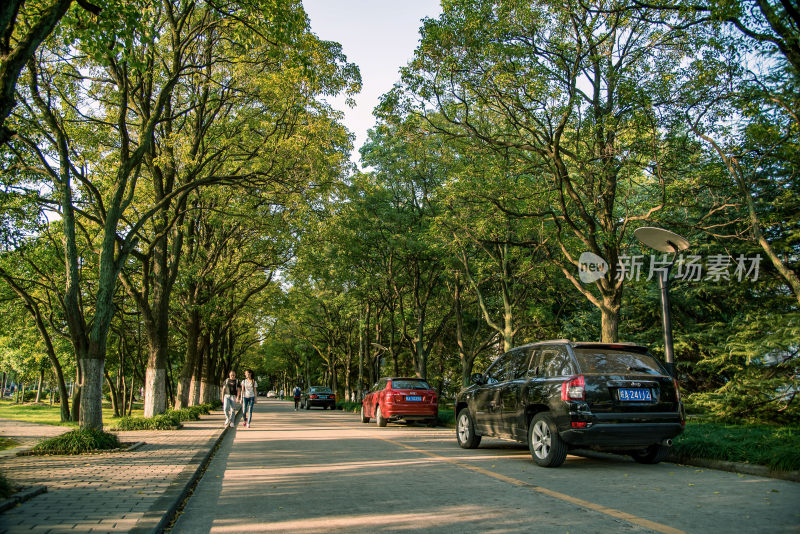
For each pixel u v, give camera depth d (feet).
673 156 42.70
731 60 38.01
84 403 34.83
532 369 29.81
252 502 19.19
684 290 61.87
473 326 99.71
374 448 36.78
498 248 69.21
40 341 107.45
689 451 27.89
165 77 51.52
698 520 15.92
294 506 18.45
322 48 47.14
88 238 48.19
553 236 56.75
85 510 16.52
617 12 38.55
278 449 36.68
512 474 24.91
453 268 77.05
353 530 15.28
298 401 147.74
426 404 61.00
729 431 31.48
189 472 24.29
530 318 82.89
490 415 32.58
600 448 26.50
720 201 45.83
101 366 35.65
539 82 41.96
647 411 25.81
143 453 31.73
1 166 43.75
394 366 97.35
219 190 53.16
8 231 49.96
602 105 46.42
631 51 43.42
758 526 15.17
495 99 46.44
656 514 16.74
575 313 82.02
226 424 58.29
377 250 83.76
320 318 134.00
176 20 41.45
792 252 45.50
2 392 280.10
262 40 39.09
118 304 79.92
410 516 16.83
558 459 26.37
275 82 44.73
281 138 48.83
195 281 70.13
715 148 39.60
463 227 58.85
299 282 100.22
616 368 26.76
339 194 66.18
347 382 136.36
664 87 40.42
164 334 53.21
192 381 91.81
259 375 384.68
